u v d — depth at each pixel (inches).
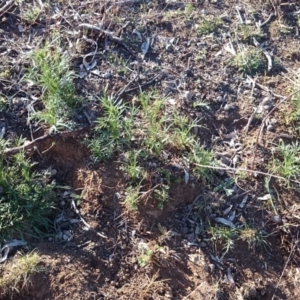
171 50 69.1
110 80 65.1
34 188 56.6
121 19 71.2
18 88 63.6
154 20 71.9
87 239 55.2
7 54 66.8
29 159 59.0
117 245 54.9
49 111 60.4
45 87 62.4
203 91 65.4
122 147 59.4
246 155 61.1
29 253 53.2
